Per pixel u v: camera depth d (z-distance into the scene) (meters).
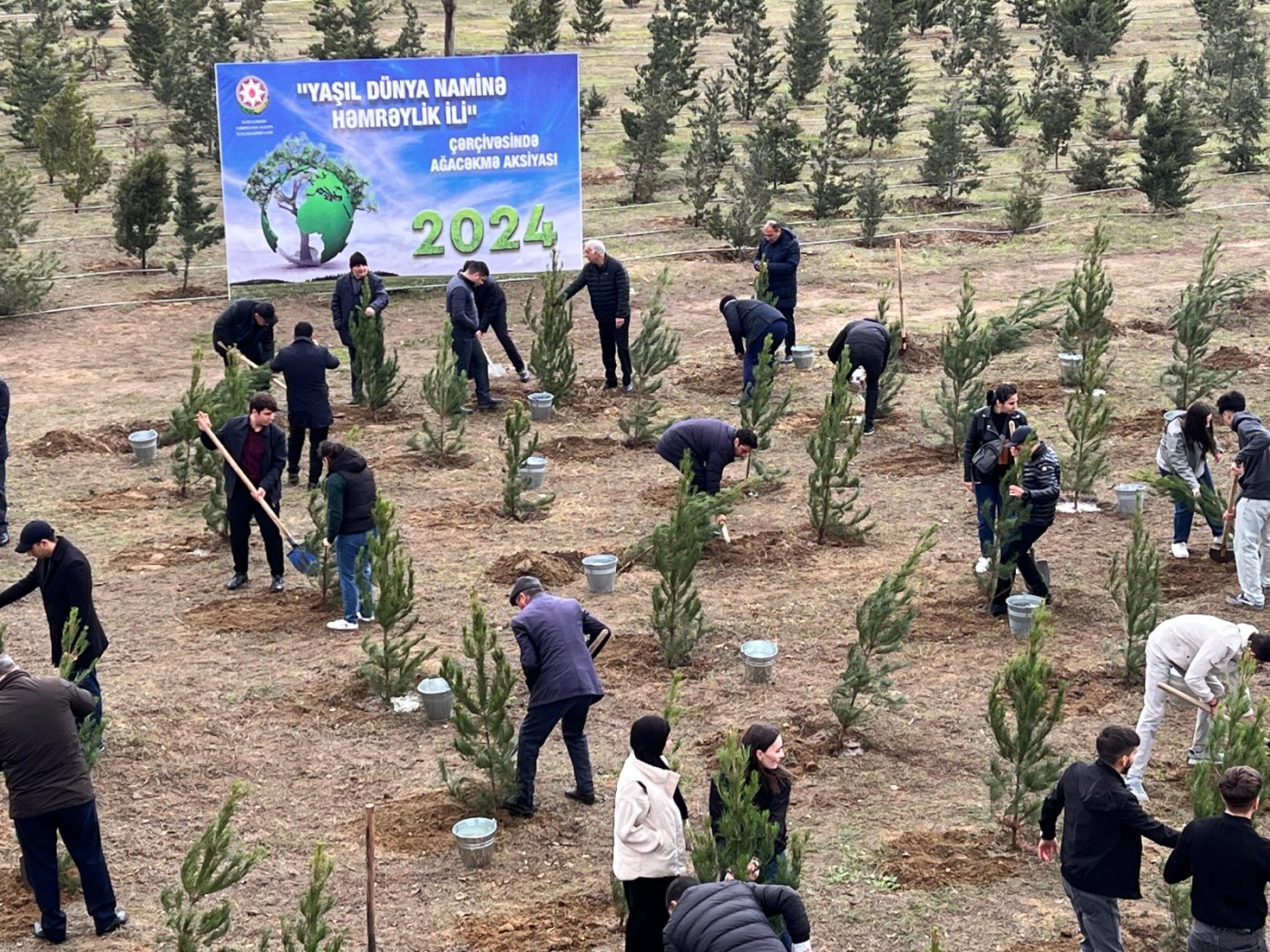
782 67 46.47
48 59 40.09
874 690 10.73
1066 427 17.53
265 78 23.22
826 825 9.75
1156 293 23.53
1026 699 9.29
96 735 9.99
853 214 29.89
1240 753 8.46
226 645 12.51
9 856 9.51
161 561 14.30
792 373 20.06
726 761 7.64
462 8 55.66
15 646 12.50
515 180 24.61
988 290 24.22
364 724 11.22
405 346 21.81
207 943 7.98
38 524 9.94
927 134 38.03
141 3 43.09
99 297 24.31
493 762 9.80
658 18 40.75
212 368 20.75
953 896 8.94
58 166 30.88
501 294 18.89
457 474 16.55
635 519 15.20
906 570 10.77
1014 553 12.60
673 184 32.97
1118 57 47.78
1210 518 13.44
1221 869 7.27
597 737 10.94
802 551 14.33
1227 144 35.62
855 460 16.88
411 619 12.84
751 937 6.56
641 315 23.16
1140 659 11.43
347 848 9.59
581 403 18.95
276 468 13.41
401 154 24.02
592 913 8.84
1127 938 8.48
